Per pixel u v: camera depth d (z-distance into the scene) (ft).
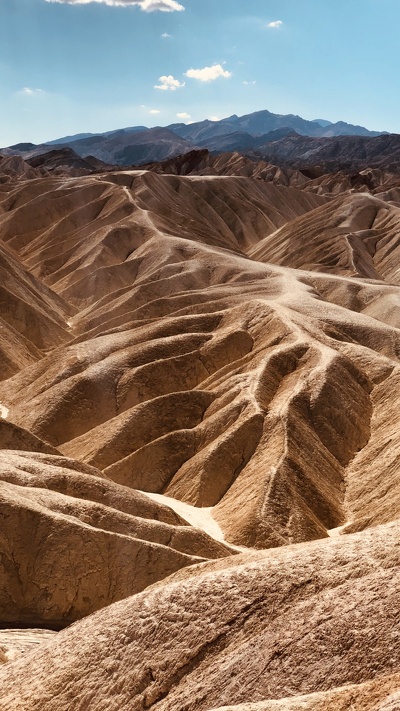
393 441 200.44
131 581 120.37
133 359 254.06
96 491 144.66
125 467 202.18
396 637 50.72
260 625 57.82
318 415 209.77
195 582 64.08
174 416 220.02
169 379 245.65
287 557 63.00
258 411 205.57
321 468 193.47
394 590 54.03
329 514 179.11
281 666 53.42
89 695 60.59
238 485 187.93
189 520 173.06
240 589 61.21
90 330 340.80
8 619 114.21
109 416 236.63
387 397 225.15
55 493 132.77
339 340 267.18
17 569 117.29
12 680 66.54
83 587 118.32
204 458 196.95
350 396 219.61
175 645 59.88
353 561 59.11
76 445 219.41
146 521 134.21
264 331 263.49
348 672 50.60
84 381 241.76
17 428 171.22
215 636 58.80
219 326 279.90
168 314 319.68
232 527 168.76
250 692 53.21
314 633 54.19
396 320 341.62
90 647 64.18
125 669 60.64
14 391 260.42
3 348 297.53
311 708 42.83
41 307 366.63
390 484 183.52
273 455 189.88
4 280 357.00
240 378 226.79
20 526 119.14
